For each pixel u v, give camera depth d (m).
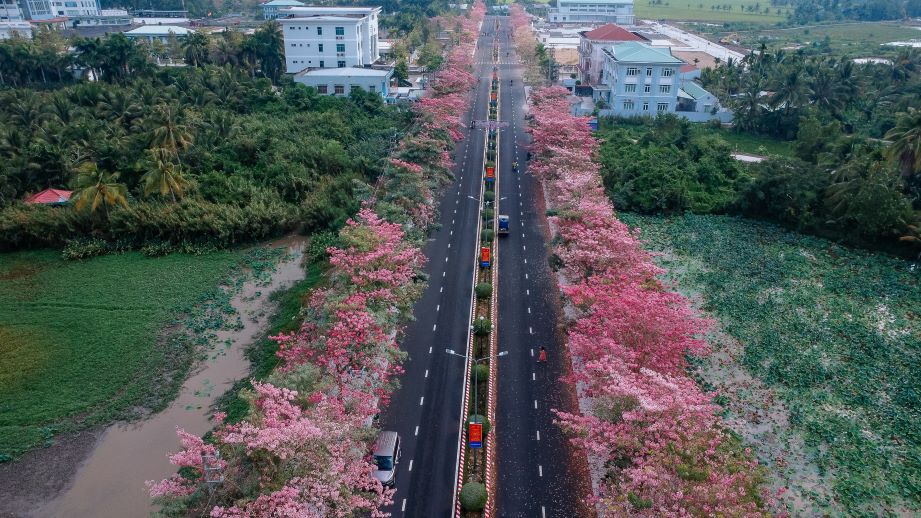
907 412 43.88
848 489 37.84
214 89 107.12
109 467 40.25
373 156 87.75
